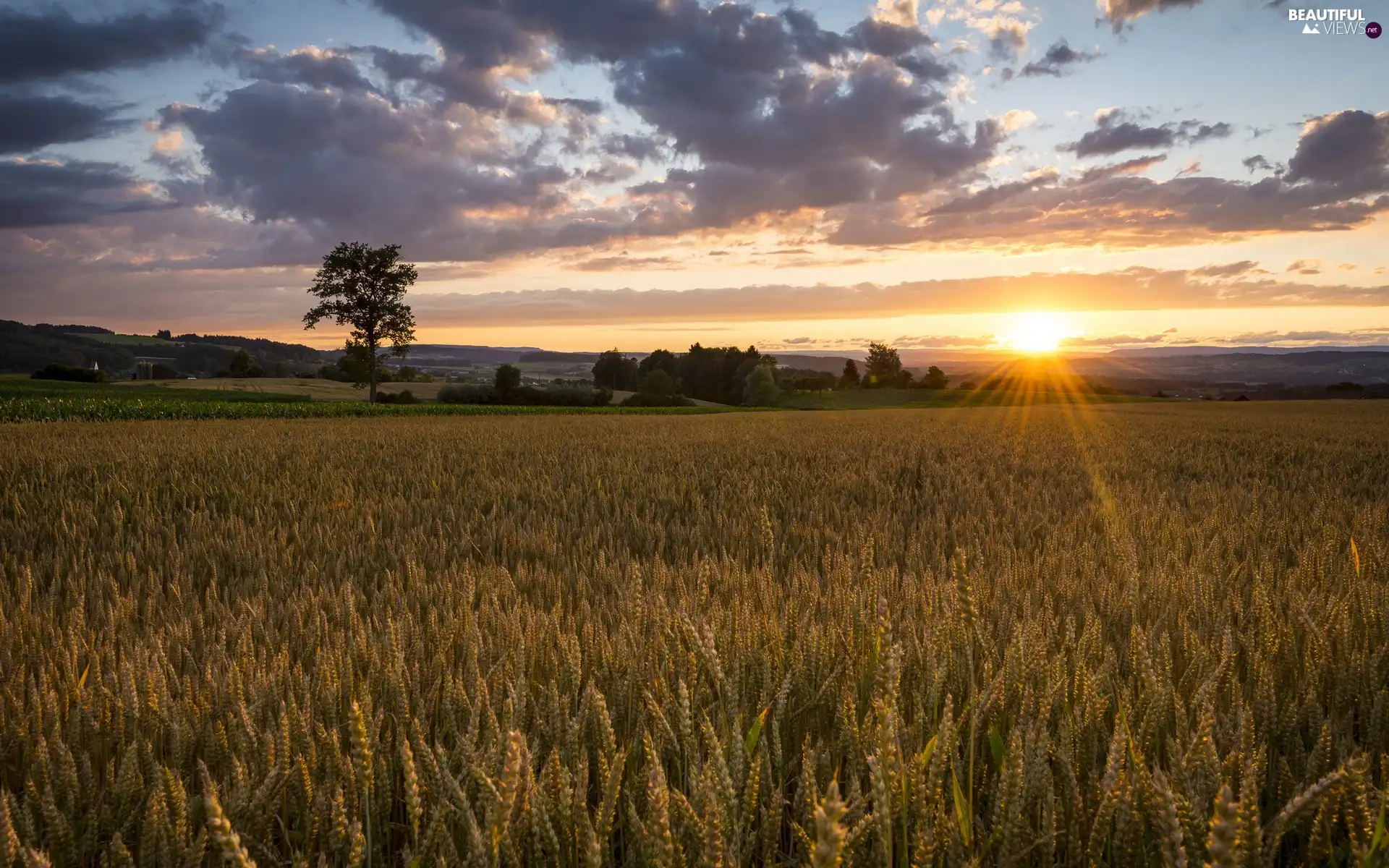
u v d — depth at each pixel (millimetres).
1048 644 2467
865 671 2082
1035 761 1532
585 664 2359
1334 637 2334
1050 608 2898
